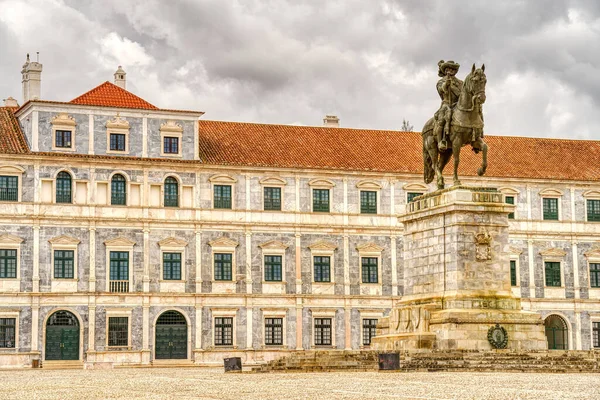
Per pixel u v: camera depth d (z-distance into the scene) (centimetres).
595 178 10275
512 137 10706
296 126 10188
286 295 9381
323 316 9481
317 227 9538
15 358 8569
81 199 8912
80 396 3691
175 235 9156
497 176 9994
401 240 9750
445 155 6053
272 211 9444
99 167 8988
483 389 3734
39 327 8669
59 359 8712
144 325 8944
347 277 9575
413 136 10444
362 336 9569
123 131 9094
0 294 8588
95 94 9181
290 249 9475
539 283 10050
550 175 10194
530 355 5338
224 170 9338
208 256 9231
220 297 9206
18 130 9131
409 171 9794
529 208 10106
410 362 5109
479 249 5681
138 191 9088
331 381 4278
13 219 8712
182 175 9219
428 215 5862
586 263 10212
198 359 9056
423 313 5716
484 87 5847
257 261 9369
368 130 10400
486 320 5538
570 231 10175
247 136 9838
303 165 9525
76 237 8862
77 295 8794
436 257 5800
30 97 9588
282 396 3531
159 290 9044
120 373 6128
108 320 8869
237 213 9338
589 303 10131
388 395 3503
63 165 8881
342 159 9781
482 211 5700
